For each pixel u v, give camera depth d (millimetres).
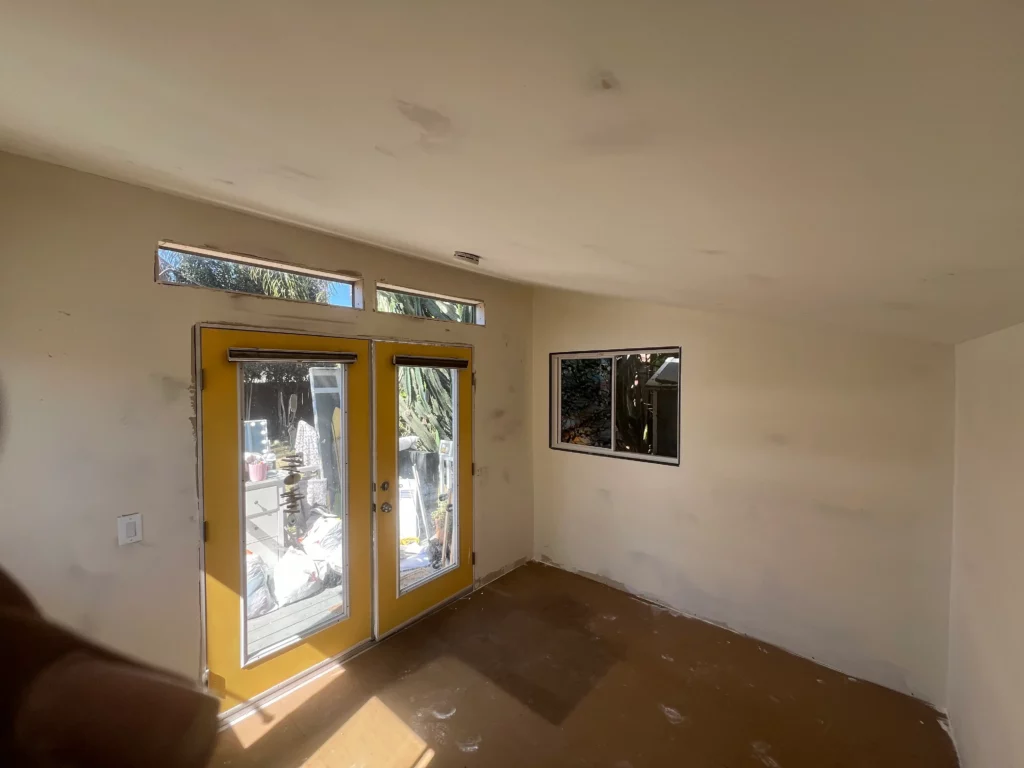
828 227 855
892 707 2525
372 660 2895
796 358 2926
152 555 2143
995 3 291
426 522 3406
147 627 2129
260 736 2301
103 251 1984
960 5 301
